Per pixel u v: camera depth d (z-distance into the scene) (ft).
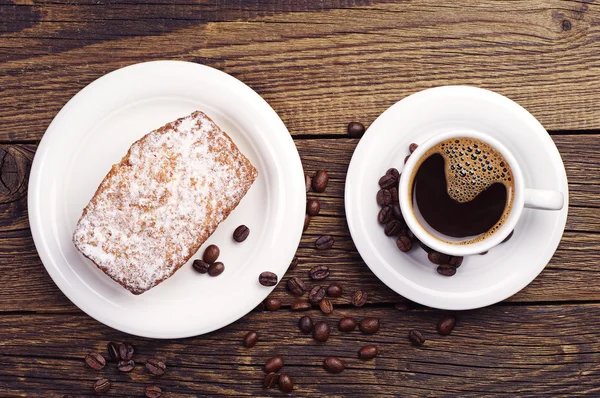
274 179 2.00
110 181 1.91
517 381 2.13
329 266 2.12
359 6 2.10
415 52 2.11
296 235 2.01
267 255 2.00
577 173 2.12
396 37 2.11
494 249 2.02
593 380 2.12
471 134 1.85
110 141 2.00
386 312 2.13
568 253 2.12
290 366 2.13
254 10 2.10
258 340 2.12
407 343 2.13
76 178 1.99
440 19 2.11
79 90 2.09
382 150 2.00
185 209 1.91
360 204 2.00
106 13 2.09
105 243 1.90
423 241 1.87
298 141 2.11
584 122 2.12
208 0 2.10
